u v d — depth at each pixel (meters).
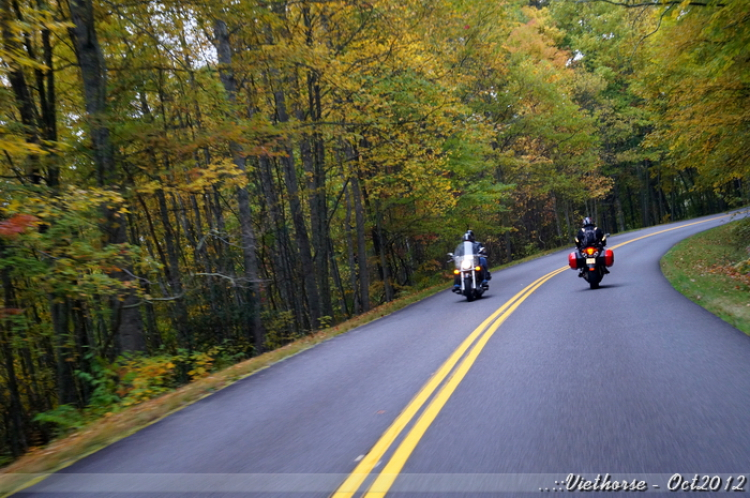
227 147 12.77
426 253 30.17
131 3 11.91
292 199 19.27
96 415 8.43
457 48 26.89
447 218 25.23
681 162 20.27
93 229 11.24
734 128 16.23
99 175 11.20
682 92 16.30
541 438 4.21
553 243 53.09
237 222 23.64
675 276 14.48
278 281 25.33
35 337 12.56
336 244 33.19
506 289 16.41
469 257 14.62
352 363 8.09
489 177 30.03
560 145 37.00
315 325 18.77
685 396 4.92
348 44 17.88
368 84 16.80
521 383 5.85
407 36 17.45
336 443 4.61
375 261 30.19
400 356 8.13
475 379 6.22
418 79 17.62
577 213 53.97
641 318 9.08
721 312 9.02
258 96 17.66
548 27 36.22
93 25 11.45
